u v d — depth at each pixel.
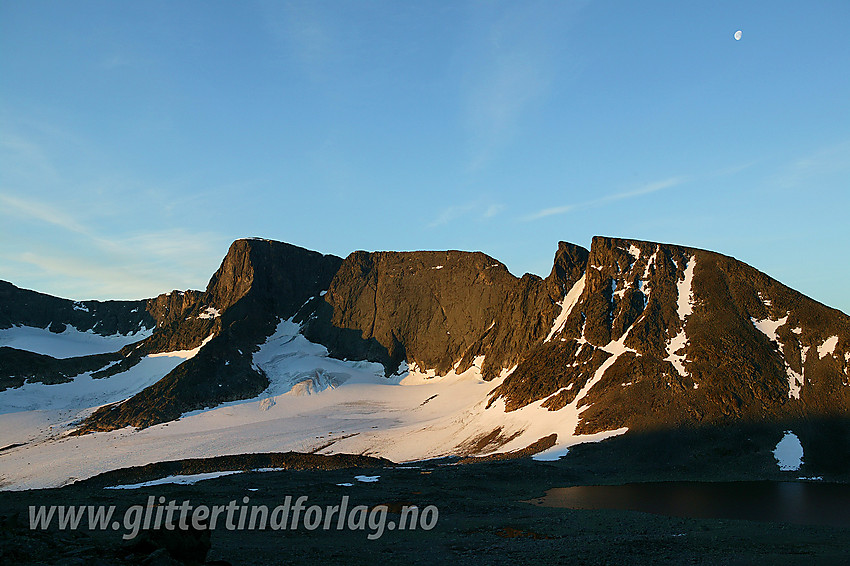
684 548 45.44
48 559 26.97
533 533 53.81
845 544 46.91
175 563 27.97
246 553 41.38
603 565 40.44
